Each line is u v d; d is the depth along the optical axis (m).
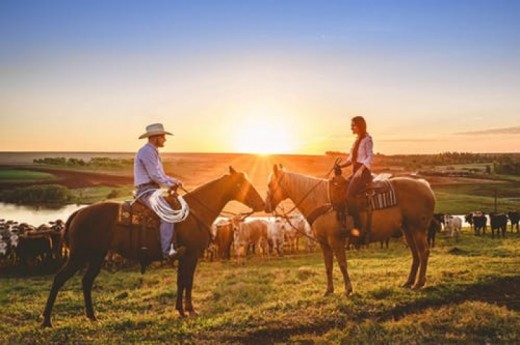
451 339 7.79
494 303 9.53
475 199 69.50
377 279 12.40
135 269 19.61
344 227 10.17
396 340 7.77
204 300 11.39
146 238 8.84
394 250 25.22
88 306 9.18
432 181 83.56
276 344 7.86
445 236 33.91
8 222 29.16
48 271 19.80
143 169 9.12
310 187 10.64
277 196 10.91
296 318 8.94
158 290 12.73
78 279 16.16
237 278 14.62
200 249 9.45
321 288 11.56
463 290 10.45
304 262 21.77
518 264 13.83
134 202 9.03
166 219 8.80
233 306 10.42
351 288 10.38
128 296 12.23
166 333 8.26
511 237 32.84
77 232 8.62
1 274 19.22
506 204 64.81
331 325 8.71
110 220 8.72
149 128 9.24
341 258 10.42
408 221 10.71
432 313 8.92
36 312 10.51
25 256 20.69
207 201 9.58
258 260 23.81
